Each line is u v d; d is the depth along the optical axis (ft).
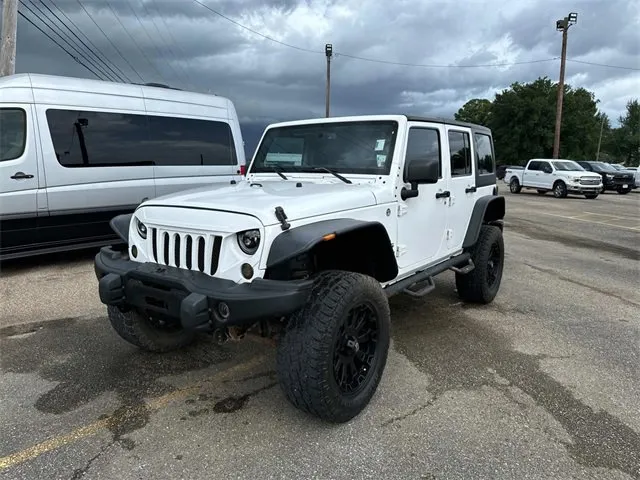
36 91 21.04
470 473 8.21
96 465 8.26
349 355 9.45
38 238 21.45
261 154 14.51
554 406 10.49
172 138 25.72
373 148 12.40
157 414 9.88
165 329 12.58
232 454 8.61
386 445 8.94
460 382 11.49
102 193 22.98
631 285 21.36
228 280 8.86
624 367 12.60
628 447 9.05
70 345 13.32
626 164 277.23
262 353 12.86
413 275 13.33
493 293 17.69
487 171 18.17
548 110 163.02
